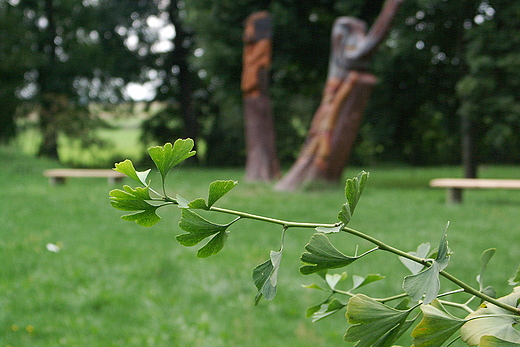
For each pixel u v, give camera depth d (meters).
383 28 10.49
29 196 9.64
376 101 13.73
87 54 21.70
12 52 18.78
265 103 13.37
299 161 11.09
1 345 2.89
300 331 3.14
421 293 0.43
